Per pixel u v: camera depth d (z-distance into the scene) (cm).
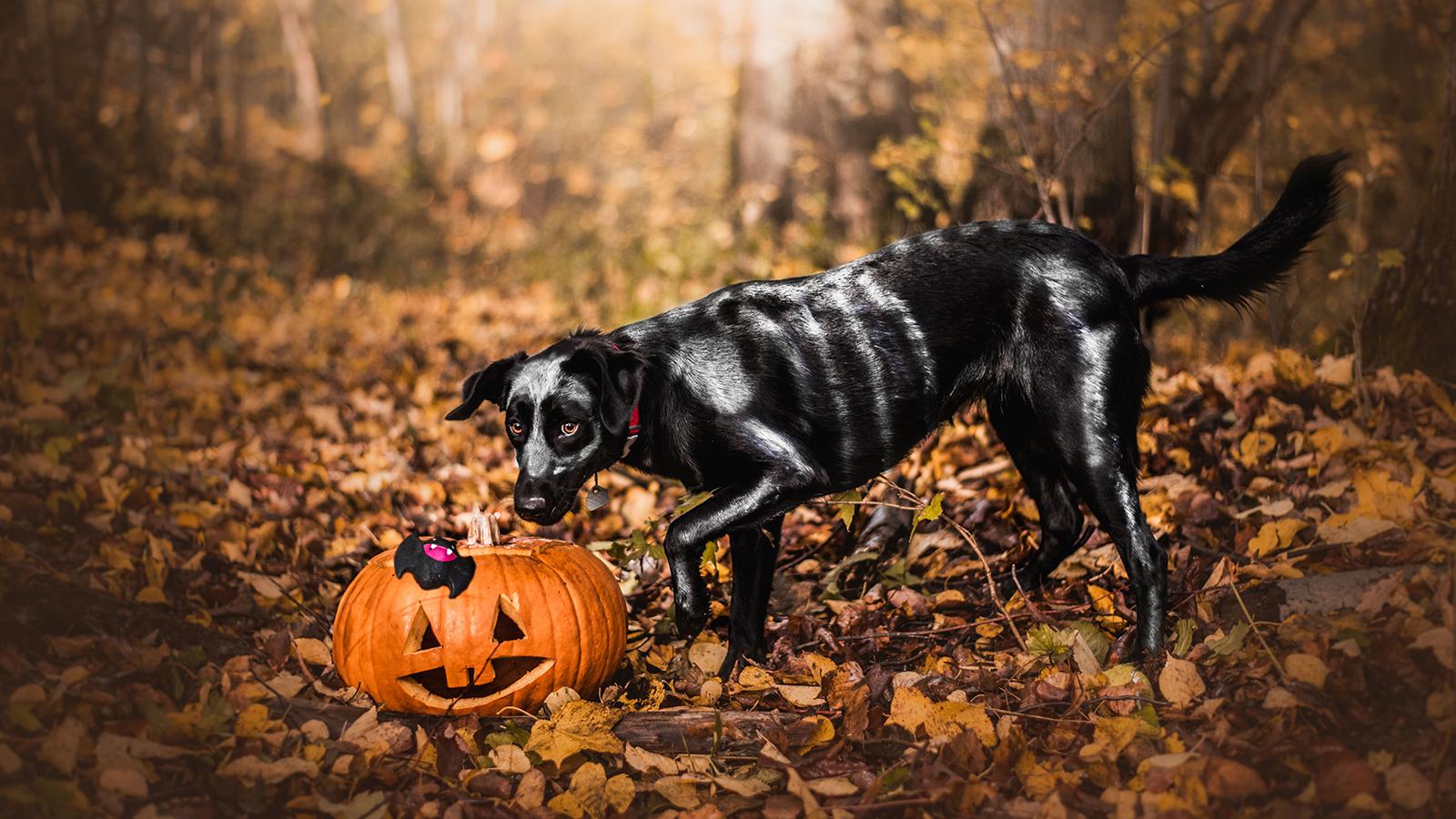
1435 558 367
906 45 855
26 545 431
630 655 407
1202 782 279
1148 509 463
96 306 940
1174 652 360
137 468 563
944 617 425
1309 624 347
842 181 1271
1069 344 390
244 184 1698
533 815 298
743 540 403
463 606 345
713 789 307
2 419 565
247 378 802
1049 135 760
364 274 1523
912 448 420
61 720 309
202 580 450
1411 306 525
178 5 2109
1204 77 827
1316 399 511
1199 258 410
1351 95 1016
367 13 3922
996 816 284
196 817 283
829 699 349
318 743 320
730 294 409
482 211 2030
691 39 2105
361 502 572
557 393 382
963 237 410
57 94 1470
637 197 2236
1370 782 267
